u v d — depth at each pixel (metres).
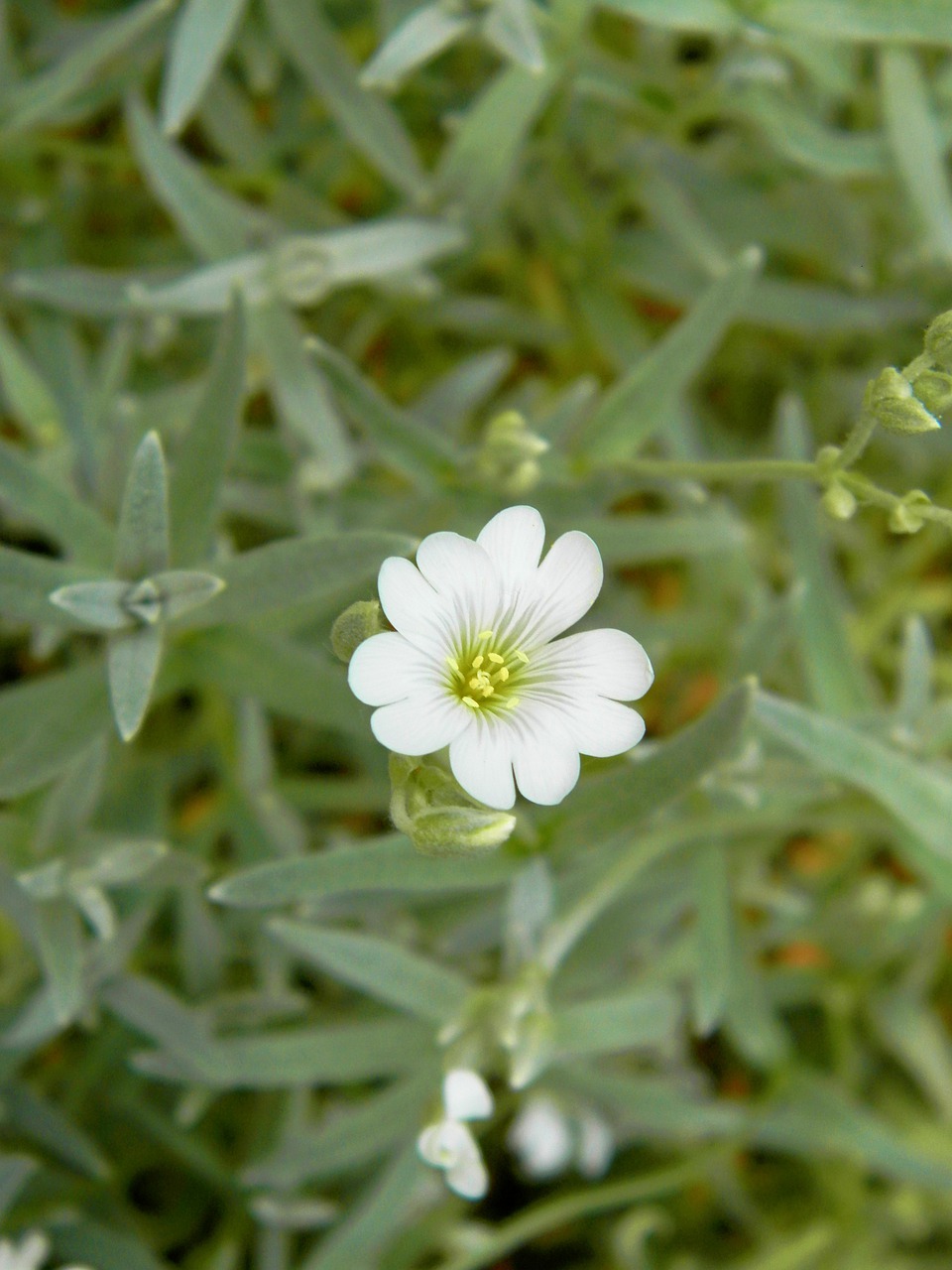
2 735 0.13
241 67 0.18
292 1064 0.14
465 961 0.16
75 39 0.17
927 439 0.18
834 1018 0.17
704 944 0.14
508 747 0.11
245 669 0.13
